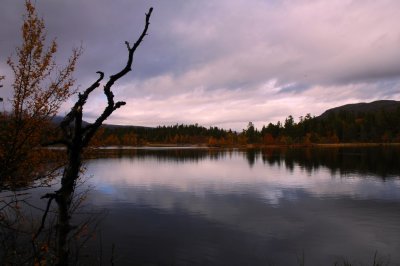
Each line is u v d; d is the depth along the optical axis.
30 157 8.79
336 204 31.48
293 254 18.47
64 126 4.72
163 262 16.58
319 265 17.09
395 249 19.47
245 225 23.92
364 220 25.66
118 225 22.62
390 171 57.03
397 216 26.70
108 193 35.94
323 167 66.19
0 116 8.30
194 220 25.11
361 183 44.66
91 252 16.17
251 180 48.69
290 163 77.25
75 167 4.72
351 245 20.06
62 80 8.92
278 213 27.70
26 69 8.47
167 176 53.66
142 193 36.72
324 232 22.50
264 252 18.66
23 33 8.41
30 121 8.39
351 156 93.19
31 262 6.64
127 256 16.77
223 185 43.56
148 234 20.97
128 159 95.38
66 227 4.67
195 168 68.19
